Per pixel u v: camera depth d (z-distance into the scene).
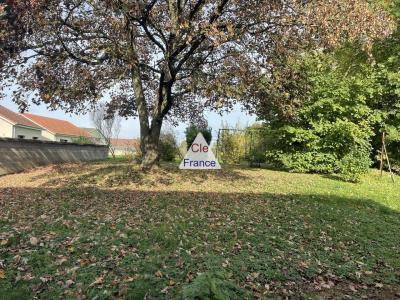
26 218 8.07
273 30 11.48
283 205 10.06
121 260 5.48
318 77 16.47
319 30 9.84
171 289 4.59
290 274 5.45
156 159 14.40
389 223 8.98
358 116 16.95
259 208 9.62
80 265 5.29
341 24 9.47
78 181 12.91
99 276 4.89
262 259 5.93
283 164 17.59
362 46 10.58
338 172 16.75
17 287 4.52
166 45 11.73
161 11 13.23
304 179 14.91
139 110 14.37
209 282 3.38
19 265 5.17
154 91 16.70
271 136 17.70
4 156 16.39
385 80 18.44
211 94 11.74
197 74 11.85
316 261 6.06
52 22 10.84
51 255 5.60
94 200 10.11
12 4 10.02
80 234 6.75
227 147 21.34
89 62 12.80
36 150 19.55
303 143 17.11
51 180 13.39
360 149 16.23
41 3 10.11
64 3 11.08
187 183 12.82
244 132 21.23
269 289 4.96
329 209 9.89
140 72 14.40
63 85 13.04
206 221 8.16
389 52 20.08
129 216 8.42
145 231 7.13
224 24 10.80
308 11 9.53
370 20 9.56
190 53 11.66
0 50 10.84
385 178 16.72
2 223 7.58
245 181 13.68
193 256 5.87
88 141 39.66
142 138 14.38
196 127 21.48
